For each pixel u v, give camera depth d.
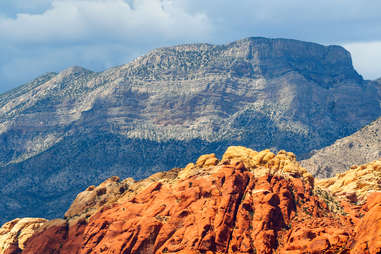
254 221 184.12
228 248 178.75
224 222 182.00
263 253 176.12
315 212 192.12
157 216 193.12
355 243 146.75
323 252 166.88
